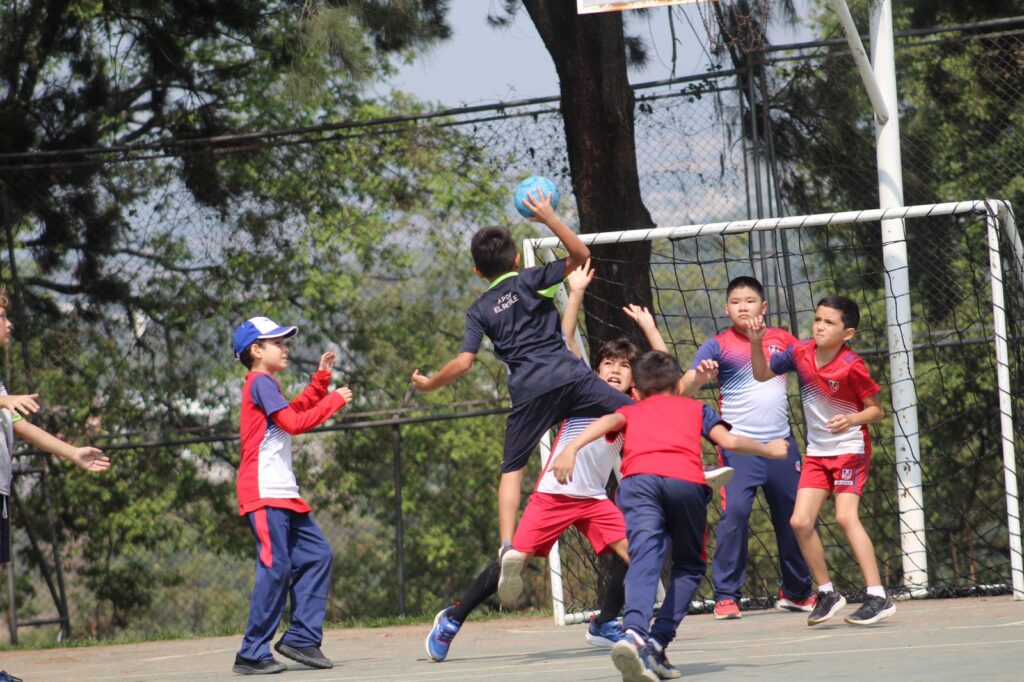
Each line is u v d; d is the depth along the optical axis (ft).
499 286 24.76
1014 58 49.62
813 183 45.83
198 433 58.49
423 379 24.90
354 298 64.44
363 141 54.34
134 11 59.72
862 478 26.78
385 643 32.07
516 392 24.36
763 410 30.40
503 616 40.24
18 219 56.18
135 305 58.34
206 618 88.84
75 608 83.51
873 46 37.73
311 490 80.48
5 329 22.03
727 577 31.53
